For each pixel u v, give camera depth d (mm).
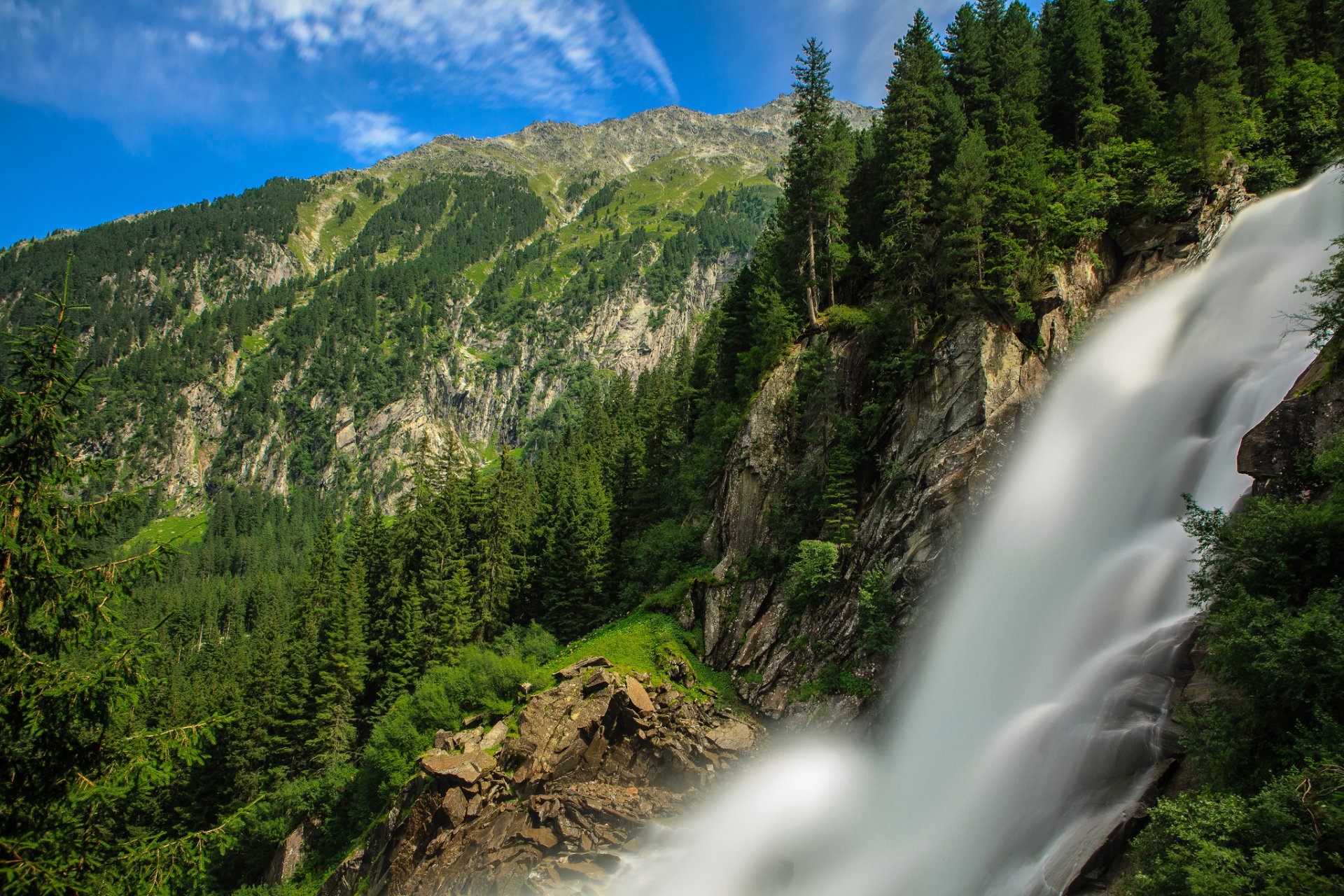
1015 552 39344
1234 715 20906
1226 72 50219
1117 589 34375
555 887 38781
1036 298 44406
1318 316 30812
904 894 33500
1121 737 27297
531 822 43062
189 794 64500
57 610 15195
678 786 43438
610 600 68125
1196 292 44000
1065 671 34156
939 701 38188
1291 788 16047
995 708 35906
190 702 71188
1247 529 22234
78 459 15727
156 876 15312
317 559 94125
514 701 53188
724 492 57312
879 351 50562
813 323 54750
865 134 68062
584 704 47781
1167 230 46438
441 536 79188
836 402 50594
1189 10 52469
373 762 53875
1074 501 39781
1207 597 23812
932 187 50719
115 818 16375
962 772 35031
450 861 42562
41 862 14102
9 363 14734
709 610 52094
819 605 45812
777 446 52906
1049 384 43250
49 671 14555
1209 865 15852
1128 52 54562
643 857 39719
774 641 47000
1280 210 43125
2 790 14727
